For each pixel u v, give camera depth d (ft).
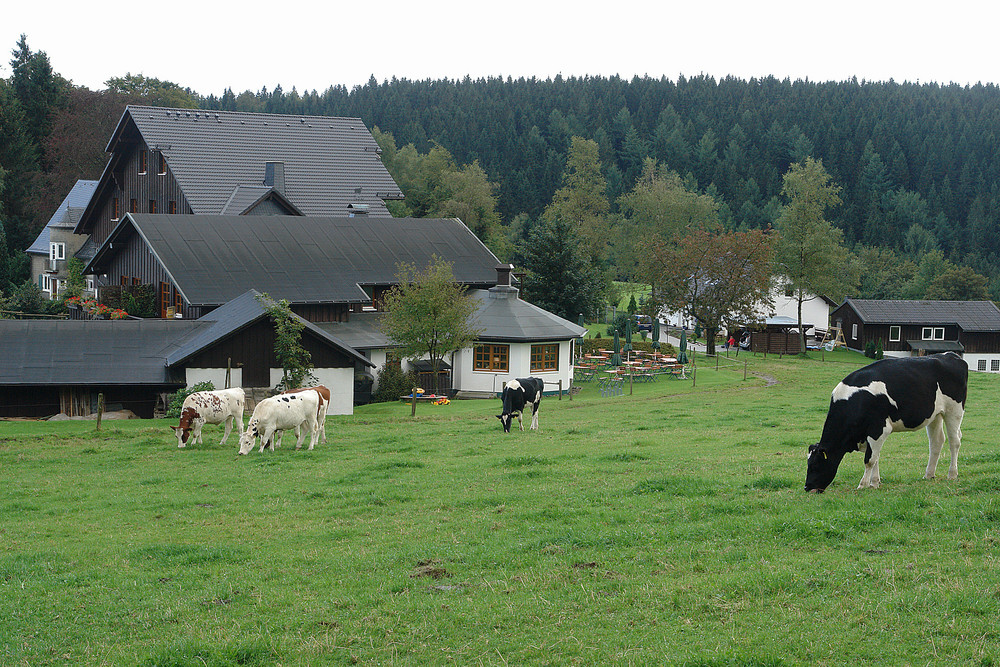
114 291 181.88
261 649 33.73
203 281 162.91
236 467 78.07
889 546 40.98
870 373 50.49
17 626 37.83
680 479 57.47
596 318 302.86
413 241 198.90
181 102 391.86
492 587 39.27
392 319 144.46
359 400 148.97
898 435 83.30
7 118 335.67
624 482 59.67
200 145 236.63
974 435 81.61
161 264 166.09
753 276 232.73
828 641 31.22
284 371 130.11
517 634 33.94
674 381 169.99
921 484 51.06
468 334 146.41
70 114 365.40
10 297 227.20
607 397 149.07
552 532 47.60
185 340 137.08
